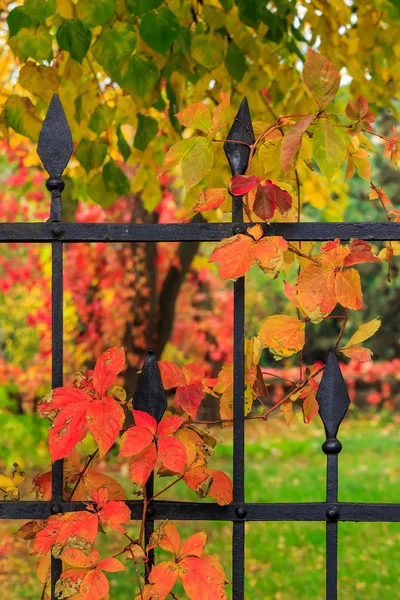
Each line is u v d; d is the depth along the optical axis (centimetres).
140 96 254
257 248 141
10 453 793
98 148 297
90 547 140
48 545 140
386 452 1005
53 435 140
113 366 146
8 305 924
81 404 142
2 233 148
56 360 148
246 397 159
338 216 452
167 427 143
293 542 608
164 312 764
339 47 373
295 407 1263
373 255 146
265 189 144
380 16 352
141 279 781
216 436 156
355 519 145
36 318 848
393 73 375
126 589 482
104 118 287
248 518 145
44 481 158
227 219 462
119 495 155
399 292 1444
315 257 157
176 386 157
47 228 148
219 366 1070
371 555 575
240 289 145
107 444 139
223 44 295
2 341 1024
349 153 173
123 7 271
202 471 147
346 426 1292
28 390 888
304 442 1067
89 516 142
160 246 822
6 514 146
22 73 248
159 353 783
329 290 146
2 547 576
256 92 330
